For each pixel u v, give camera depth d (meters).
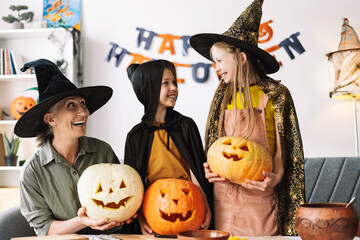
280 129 1.69
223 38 1.71
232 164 1.42
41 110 1.56
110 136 3.73
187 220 1.37
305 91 3.52
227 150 1.45
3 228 1.82
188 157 1.67
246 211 1.62
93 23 3.83
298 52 3.53
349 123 3.43
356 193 2.54
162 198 1.37
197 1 3.70
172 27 3.72
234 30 1.75
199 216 1.39
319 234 1.01
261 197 1.62
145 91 1.68
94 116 3.75
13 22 3.77
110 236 1.28
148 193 1.42
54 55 3.82
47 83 1.60
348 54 3.03
